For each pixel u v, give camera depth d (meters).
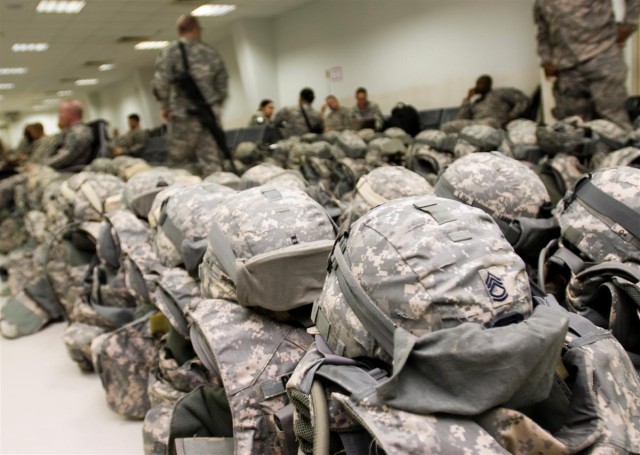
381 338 0.88
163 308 1.67
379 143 3.93
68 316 2.88
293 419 1.06
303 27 9.86
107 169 4.36
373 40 8.56
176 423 1.41
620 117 3.71
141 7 7.95
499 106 5.88
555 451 0.77
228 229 1.37
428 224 0.93
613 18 3.63
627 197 1.20
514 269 0.91
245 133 5.56
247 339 1.32
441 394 0.79
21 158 6.31
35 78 13.92
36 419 2.20
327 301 1.01
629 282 1.07
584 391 0.84
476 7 6.85
